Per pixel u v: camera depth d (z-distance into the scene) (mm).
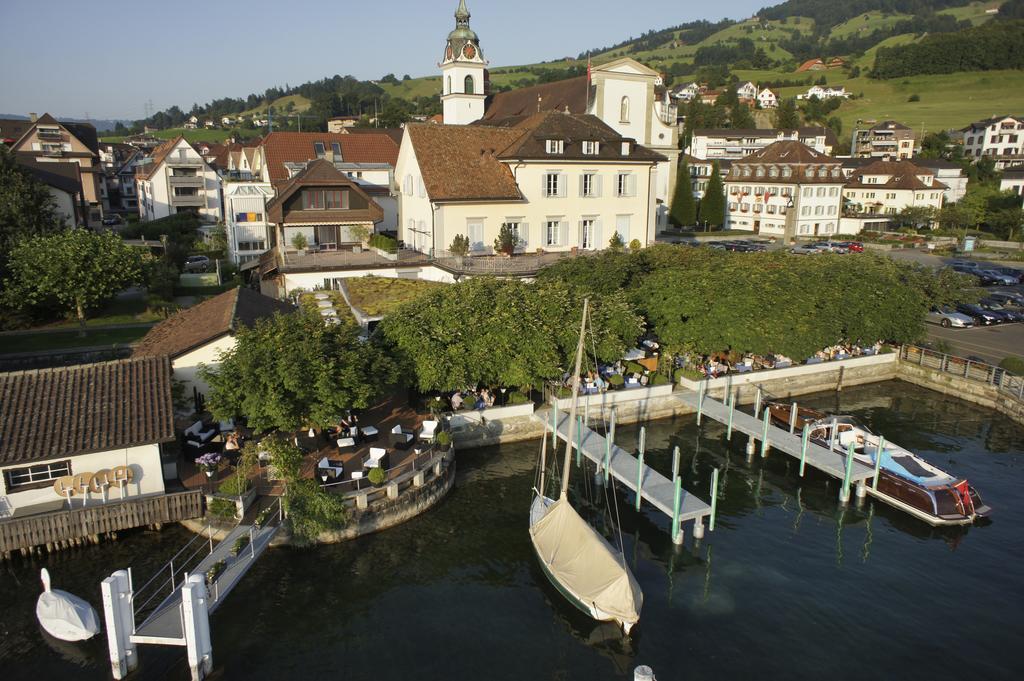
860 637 23422
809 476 35375
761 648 22859
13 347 47812
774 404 40875
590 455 33906
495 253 56062
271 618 24062
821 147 171625
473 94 95375
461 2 92250
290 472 27141
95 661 21844
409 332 35250
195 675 20953
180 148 107625
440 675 21578
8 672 21328
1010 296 64062
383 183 81188
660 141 106062
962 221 108250
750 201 113188
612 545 28766
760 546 28969
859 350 49219
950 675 21703
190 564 25922
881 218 112688
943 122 184250
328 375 29609
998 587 26188
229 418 28906
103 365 29422
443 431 33812
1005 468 35656
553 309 38406
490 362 35531
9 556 26500
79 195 78688
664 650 22750
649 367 45188
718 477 35031
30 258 48844
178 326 39969
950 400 45500
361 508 28500
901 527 30625
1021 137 150875
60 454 25641
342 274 53031
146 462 27406
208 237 88312
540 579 26422
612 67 85750
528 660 22250
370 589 25641
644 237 64250
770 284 42719
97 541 27344
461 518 30469
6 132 114375
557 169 58500
